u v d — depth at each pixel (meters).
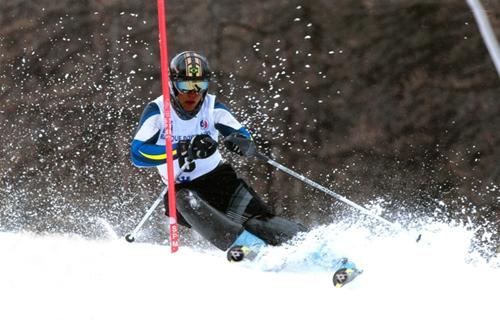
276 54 39.84
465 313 13.38
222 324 12.97
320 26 39.88
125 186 39.31
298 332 12.57
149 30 40.62
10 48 41.66
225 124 18.36
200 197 17.78
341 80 39.62
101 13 41.09
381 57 39.44
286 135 39.75
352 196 39.09
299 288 15.30
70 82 41.00
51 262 17.77
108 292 14.87
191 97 17.48
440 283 15.61
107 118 40.44
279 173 39.59
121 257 18.58
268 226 17.08
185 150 17.36
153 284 15.59
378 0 39.72
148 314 13.45
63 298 14.38
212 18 40.28
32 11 41.81
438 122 38.78
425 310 13.63
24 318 13.09
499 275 16.42
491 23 36.47
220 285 15.52
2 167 40.88
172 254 18.02
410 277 16.00
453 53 38.81
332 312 13.60
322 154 39.44
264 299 14.50
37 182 40.12
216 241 17.25
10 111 41.34
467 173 38.09
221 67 39.97
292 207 39.34
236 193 18.36
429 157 38.66
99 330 12.52
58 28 41.41
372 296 14.63
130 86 40.41
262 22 40.06
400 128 39.03
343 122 39.50
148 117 17.61
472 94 38.53
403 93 39.16
